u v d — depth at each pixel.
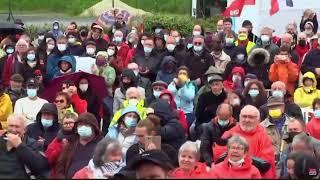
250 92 14.27
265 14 21.55
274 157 11.28
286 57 16.70
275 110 12.69
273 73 16.72
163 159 7.68
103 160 9.34
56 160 10.82
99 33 19.39
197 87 16.45
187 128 14.64
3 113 14.64
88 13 36.44
